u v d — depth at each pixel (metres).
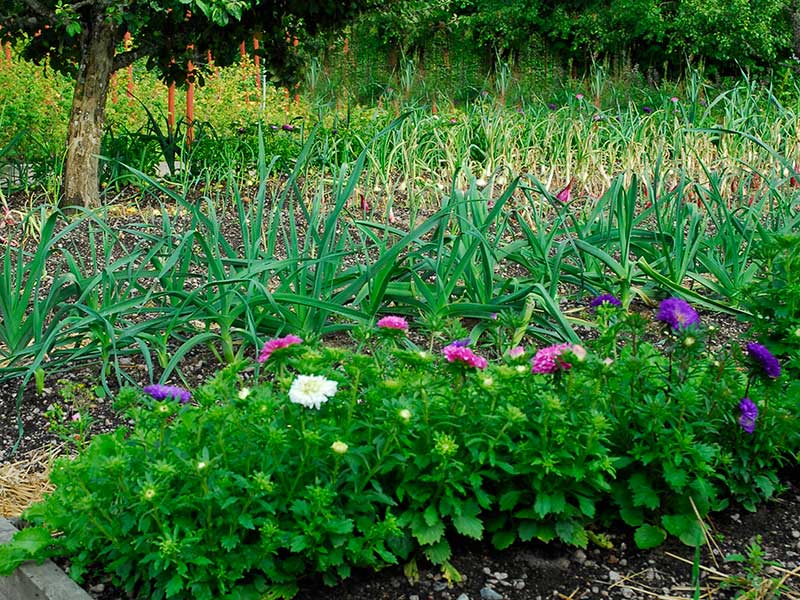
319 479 2.46
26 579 2.51
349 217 6.05
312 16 7.81
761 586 2.50
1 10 6.62
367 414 2.52
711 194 5.15
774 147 7.89
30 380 3.85
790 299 3.50
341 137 8.46
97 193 6.86
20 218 6.52
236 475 2.29
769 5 15.18
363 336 2.94
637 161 7.79
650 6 15.83
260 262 4.02
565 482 2.66
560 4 17.38
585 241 4.80
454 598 2.51
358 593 2.52
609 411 2.78
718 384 2.80
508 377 2.51
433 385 2.57
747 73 15.85
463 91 13.88
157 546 2.34
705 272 5.04
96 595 2.46
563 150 8.18
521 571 2.63
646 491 2.72
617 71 14.65
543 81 14.05
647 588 2.56
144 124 9.02
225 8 6.05
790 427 2.83
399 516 2.61
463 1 17.83
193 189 7.46
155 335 4.07
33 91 8.16
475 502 2.64
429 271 4.82
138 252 4.07
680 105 8.25
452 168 7.68
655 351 3.19
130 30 6.33
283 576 2.43
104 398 3.69
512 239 6.04
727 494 2.93
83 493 2.42
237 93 9.87
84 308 3.62
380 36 14.66
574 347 2.54
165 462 2.33
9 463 3.29
